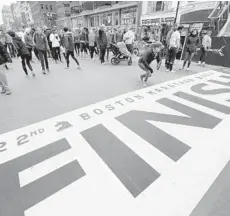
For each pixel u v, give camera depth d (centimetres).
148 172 170
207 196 145
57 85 451
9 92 388
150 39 1023
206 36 635
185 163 181
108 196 145
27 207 137
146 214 131
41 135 233
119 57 729
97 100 352
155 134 233
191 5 843
